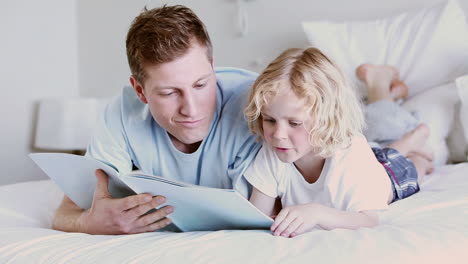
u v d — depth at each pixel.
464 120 1.65
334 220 0.91
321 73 0.96
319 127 0.96
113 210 0.96
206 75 0.96
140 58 0.95
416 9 2.10
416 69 1.93
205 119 1.00
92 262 0.76
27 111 2.74
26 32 2.74
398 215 1.01
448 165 1.64
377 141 1.67
